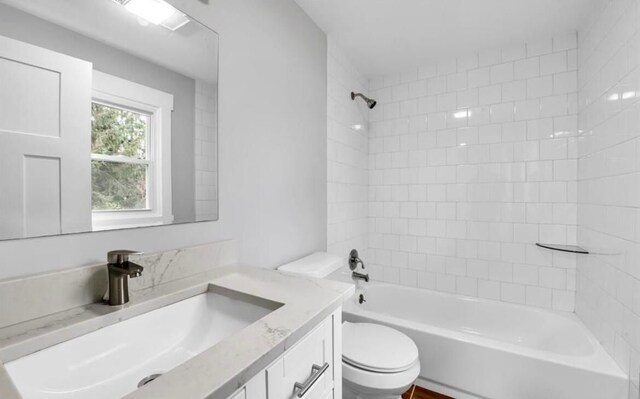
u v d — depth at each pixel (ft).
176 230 3.34
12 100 2.16
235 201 4.12
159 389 1.44
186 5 3.45
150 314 2.57
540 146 6.84
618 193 4.58
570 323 6.08
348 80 7.60
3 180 2.12
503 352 4.92
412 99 8.29
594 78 5.56
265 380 1.90
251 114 4.40
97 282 2.52
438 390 5.53
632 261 4.15
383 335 5.05
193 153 3.54
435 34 6.56
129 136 2.91
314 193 6.09
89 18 2.62
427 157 8.11
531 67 6.91
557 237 6.69
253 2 4.43
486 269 7.44
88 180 2.59
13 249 2.17
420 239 8.23
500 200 7.26
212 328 2.97
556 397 4.56
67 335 2.03
